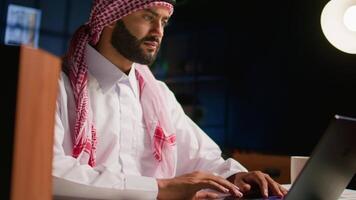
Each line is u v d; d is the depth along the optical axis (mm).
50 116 497
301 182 790
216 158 1458
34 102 466
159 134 1361
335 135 769
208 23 6535
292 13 5570
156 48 1238
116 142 1266
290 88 5719
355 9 1632
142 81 1405
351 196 1201
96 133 1238
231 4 6227
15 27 5766
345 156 854
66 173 915
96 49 1291
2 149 444
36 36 5922
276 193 1135
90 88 1268
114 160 1257
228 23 6324
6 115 446
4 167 443
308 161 764
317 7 5277
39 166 480
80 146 1167
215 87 6617
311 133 5512
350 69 4984
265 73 6020
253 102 6203
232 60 6359
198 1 6332
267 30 5895
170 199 973
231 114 6457
